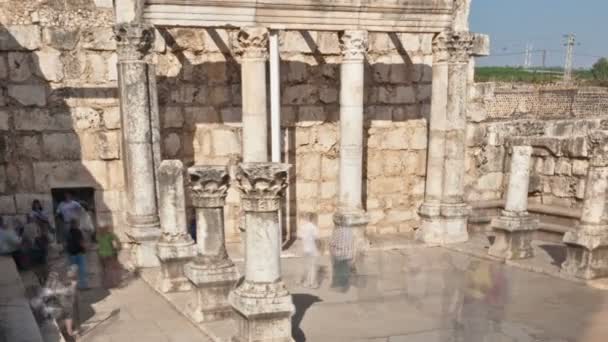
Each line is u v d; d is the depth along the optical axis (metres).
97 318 10.23
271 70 14.29
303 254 14.87
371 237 17.09
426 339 9.28
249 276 8.35
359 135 14.87
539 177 19.38
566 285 12.09
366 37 14.51
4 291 10.30
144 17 12.73
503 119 22.45
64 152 14.66
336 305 10.94
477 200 19.77
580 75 52.84
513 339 9.28
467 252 14.89
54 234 13.90
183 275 11.53
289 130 16.88
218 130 16.06
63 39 14.27
